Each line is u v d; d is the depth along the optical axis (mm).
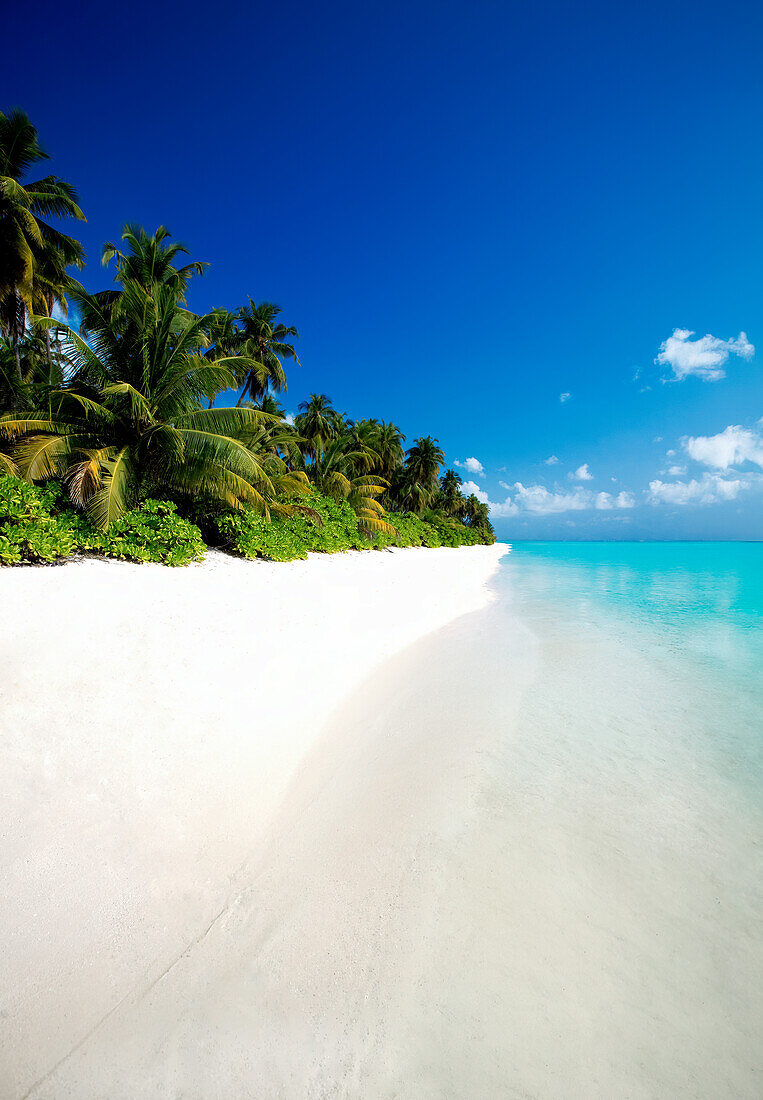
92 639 4402
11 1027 1581
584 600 14078
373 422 43000
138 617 5336
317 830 2732
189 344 12711
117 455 11383
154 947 1899
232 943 1967
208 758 3158
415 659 6438
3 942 1796
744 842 2865
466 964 1984
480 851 2686
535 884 2451
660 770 3721
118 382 11727
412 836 2770
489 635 8273
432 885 2396
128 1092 1477
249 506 14281
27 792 2465
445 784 3379
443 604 11109
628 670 6457
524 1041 1714
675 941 2150
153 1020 1667
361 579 12477
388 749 3832
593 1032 1762
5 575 6496
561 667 6523
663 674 6293
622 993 1912
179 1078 1525
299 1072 1571
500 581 19516
